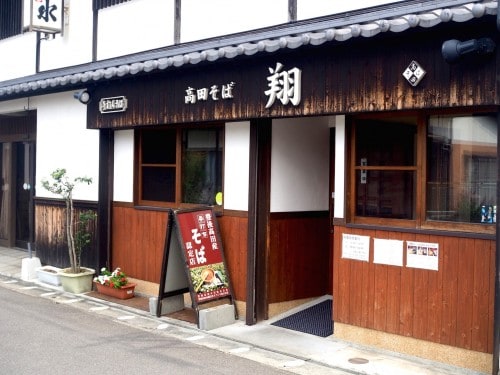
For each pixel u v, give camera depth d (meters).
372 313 6.65
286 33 6.81
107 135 10.02
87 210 10.34
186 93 8.05
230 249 8.20
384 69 6.03
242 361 6.36
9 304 8.91
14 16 13.02
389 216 6.64
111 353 6.54
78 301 9.23
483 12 4.95
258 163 7.75
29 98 11.91
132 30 9.86
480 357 5.83
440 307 6.10
